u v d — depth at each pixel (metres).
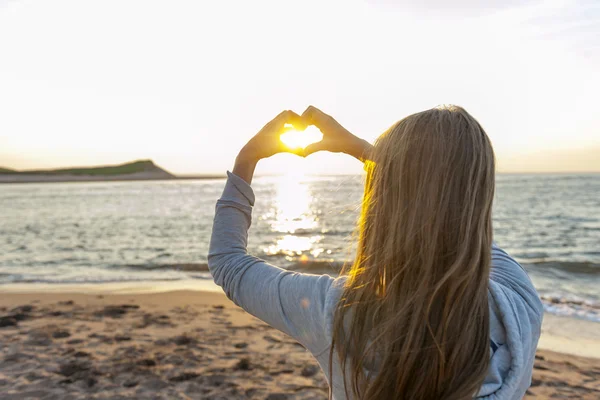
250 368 5.13
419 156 0.83
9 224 33.16
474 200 0.81
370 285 0.84
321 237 23.91
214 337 6.27
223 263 0.99
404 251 0.81
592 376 5.32
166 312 7.78
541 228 27.39
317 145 1.03
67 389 4.55
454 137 0.83
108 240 23.83
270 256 17.25
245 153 1.05
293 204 55.28
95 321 7.11
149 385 4.66
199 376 4.90
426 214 0.80
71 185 183.62
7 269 14.80
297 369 5.11
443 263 0.80
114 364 5.20
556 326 7.48
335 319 0.85
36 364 5.19
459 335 0.79
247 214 1.04
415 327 0.79
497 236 24.22
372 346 0.81
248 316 7.45
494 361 0.81
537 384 5.10
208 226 30.86
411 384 0.80
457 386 0.78
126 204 57.50
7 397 4.39
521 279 0.91
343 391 0.89
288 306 0.90
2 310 7.90
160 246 21.41
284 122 1.08
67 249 20.42
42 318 7.29
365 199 0.92
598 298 9.54
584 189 73.62
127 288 10.72
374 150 0.91
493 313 0.83
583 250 19.38
